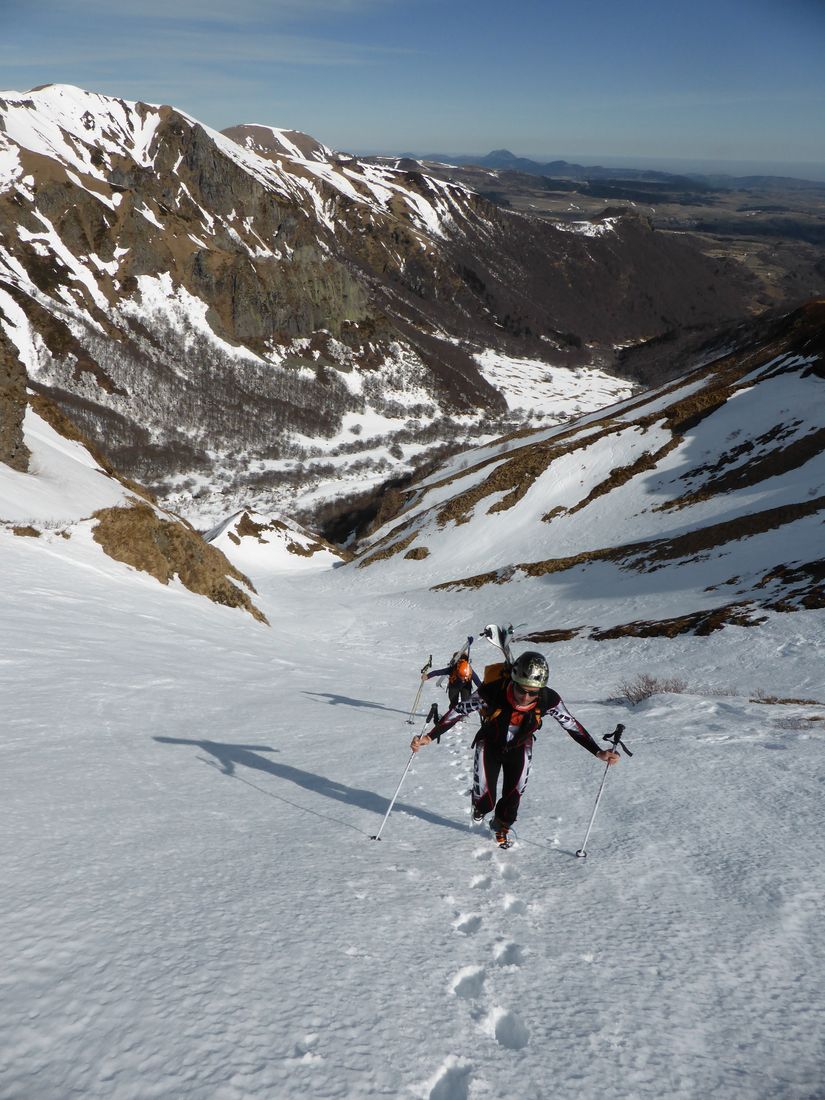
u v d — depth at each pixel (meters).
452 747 9.88
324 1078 2.76
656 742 10.48
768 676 23.88
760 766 8.48
